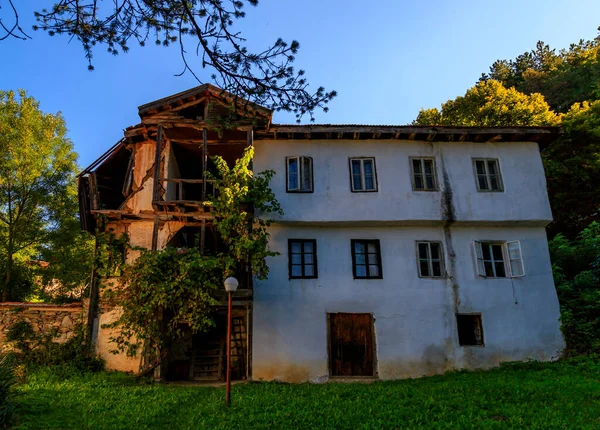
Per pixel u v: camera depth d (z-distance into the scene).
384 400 9.21
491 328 13.02
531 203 14.03
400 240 13.74
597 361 11.84
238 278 13.28
